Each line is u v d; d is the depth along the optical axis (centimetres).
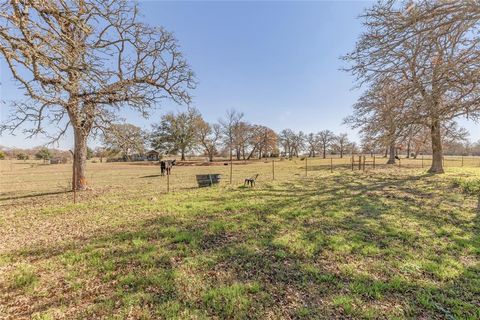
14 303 321
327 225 620
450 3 580
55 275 391
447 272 382
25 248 505
